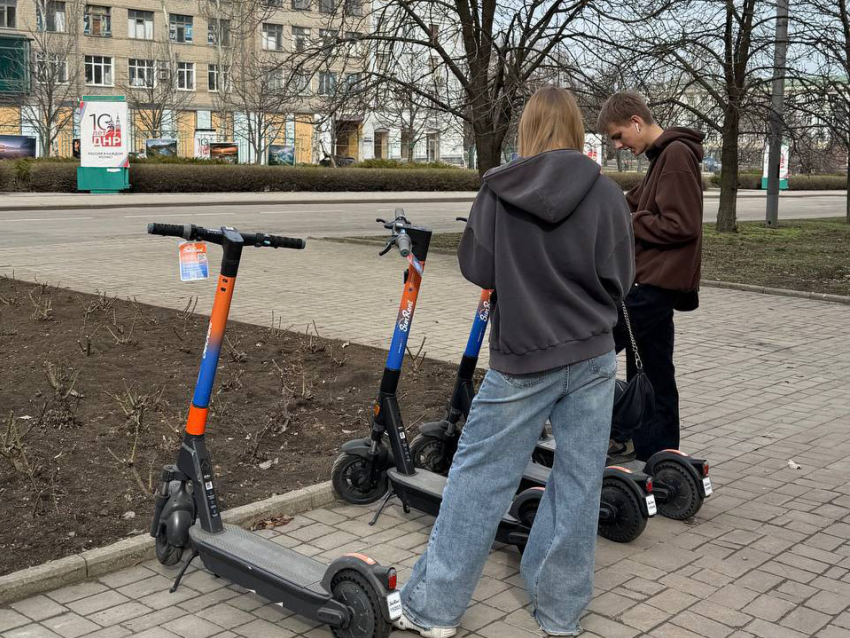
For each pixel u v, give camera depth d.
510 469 3.04
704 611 3.38
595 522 3.11
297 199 32.09
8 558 3.61
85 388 6.05
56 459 4.69
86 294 9.88
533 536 3.27
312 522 4.18
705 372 7.30
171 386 6.21
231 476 4.61
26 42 51.12
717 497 4.58
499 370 2.97
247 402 5.89
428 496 3.96
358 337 8.16
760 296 11.62
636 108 4.40
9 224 20.47
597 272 2.99
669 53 17.05
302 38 16.69
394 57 16.00
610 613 3.36
